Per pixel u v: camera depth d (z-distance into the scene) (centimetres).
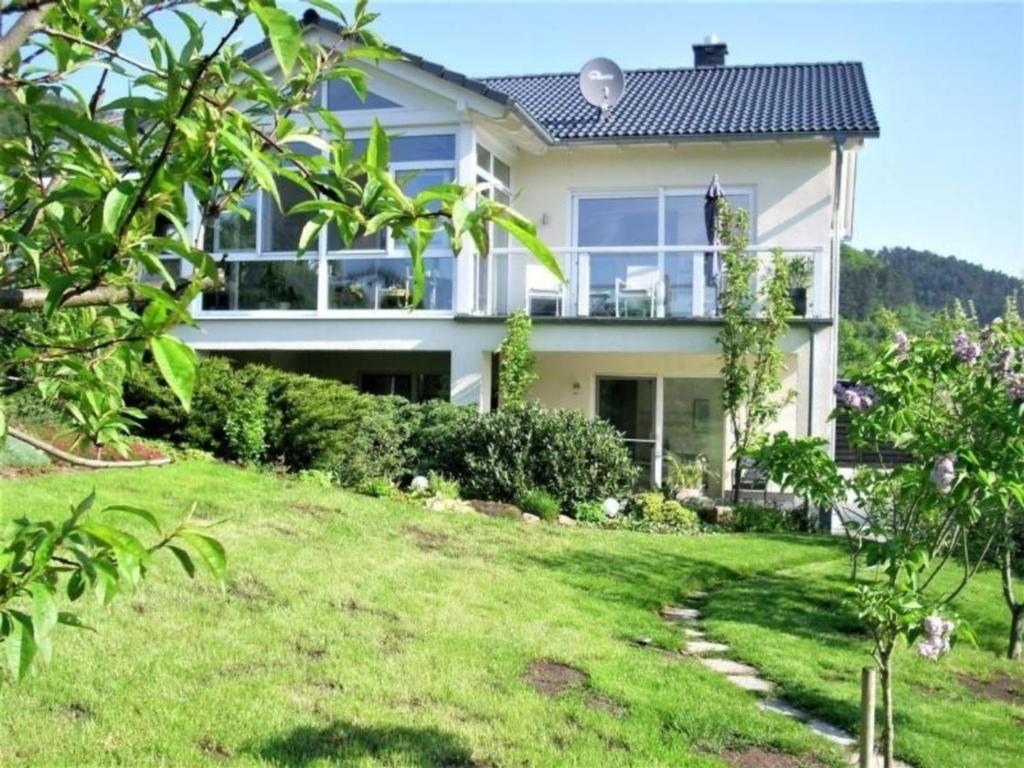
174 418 1222
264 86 159
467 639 625
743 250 1415
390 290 1486
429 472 1293
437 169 1466
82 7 160
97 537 134
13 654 126
